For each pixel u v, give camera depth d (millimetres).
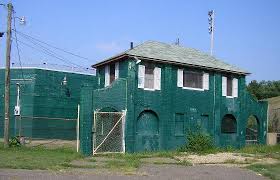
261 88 76000
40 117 35406
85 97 24047
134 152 25531
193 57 30609
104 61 28156
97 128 24312
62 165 18062
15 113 35031
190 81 29453
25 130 35875
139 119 26406
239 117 32594
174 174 16578
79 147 24172
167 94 27594
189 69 29344
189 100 29078
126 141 25219
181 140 28281
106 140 24609
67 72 38562
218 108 30828
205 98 30141
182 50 31328
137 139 26031
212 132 30359
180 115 28609
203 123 29969
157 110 27094
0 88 36906
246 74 32906
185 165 20188
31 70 36438
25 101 36219
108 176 15305
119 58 26703
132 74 25953
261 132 34625
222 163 21828
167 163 20734
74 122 38562
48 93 37125
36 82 36375
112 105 25062
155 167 18812
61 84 38031
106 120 24797
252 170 18953
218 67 30688
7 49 25922
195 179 15438
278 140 36562
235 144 32031
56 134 37250
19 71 36562
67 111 38312
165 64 27734
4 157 20328
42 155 21812
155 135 26953
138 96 26188
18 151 23516
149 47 28781
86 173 15977
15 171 15719
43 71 36906
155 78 27219
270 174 17328
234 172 17953
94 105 24375
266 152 28812
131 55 25969
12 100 36438
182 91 28688
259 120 34531
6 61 25797
